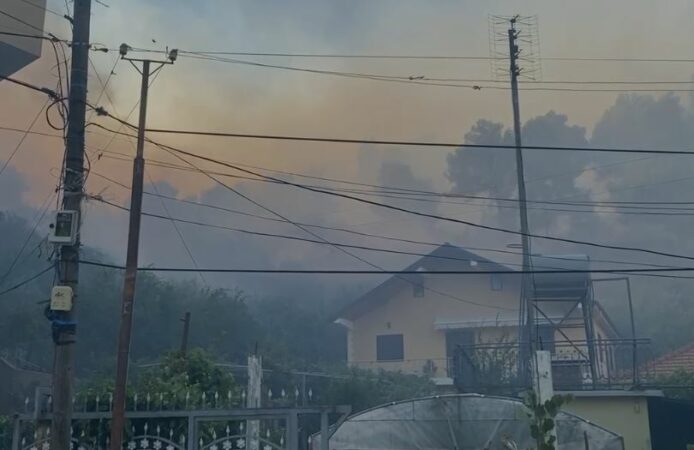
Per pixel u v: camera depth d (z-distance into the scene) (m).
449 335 38.75
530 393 14.25
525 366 20.67
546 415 14.03
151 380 17.11
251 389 17.41
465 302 39.00
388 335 39.78
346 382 27.64
